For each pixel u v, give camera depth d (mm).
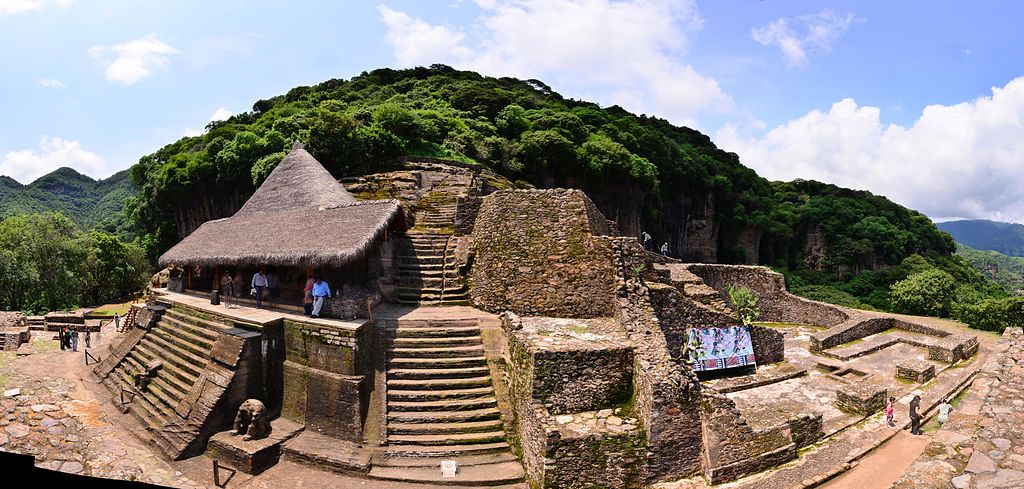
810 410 17422
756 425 15789
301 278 20172
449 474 12734
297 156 28750
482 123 53188
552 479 12023
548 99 77938
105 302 48188
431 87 68500
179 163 46438
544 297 18578
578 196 19594
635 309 16750
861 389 18156
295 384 15547
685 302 19328
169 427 14367
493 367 15742
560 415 13648
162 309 21422
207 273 25141
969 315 34188
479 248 20422
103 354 23125
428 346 16281
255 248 19578
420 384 14961
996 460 6074
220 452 13586
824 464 14383
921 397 19641
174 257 23969
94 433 14719
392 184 34125
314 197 24750
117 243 49469
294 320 16109
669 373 13547
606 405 14188
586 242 18828
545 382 13555
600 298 18078
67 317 31031
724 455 13367
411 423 14086
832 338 26359
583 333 15773
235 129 50406
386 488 12320
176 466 13227
